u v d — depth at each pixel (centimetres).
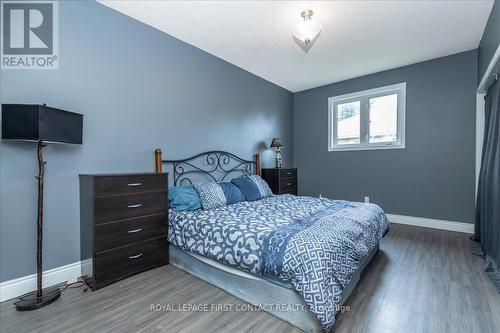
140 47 257
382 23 256
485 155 271
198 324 149
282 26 265
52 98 199
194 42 303
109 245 197
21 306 162
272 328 146
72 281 201
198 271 210
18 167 182
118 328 146
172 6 231
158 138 276
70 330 144
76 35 212
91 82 221
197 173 321
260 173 416
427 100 360
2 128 159
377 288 189
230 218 214
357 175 434
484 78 257
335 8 230
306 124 498
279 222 197
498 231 212
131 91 251
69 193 207
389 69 392
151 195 226
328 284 137
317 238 156
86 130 218
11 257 179
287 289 152
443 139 349
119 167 242
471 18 248
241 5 229
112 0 223
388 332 140
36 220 190
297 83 461
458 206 340
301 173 506
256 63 368
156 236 230
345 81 443
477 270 218
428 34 281
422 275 209
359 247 179
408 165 380
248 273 173
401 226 371
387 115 403
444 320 150
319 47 313
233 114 375
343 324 147
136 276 213
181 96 299
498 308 161
